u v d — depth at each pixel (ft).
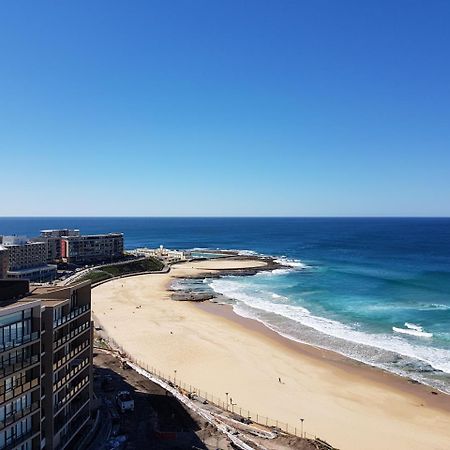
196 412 177.17
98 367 220.23
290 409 207.62
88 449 142.51
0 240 588.91
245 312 391.45
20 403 117.91
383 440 180.96
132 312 394.73
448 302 406.00
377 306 394.11
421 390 227.40
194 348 292.81
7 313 112.06
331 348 290.15
